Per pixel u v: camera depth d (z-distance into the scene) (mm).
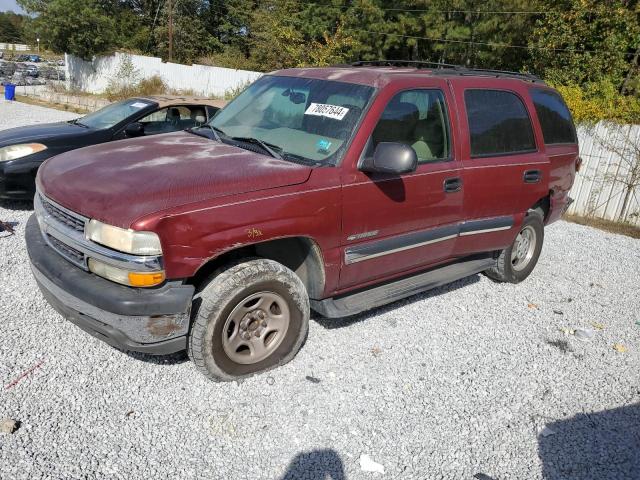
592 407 3645
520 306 5125
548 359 4191
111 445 2844
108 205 2951
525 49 20234
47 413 3018
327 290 3713
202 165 3400
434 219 4219
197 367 3307
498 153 4715
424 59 24594
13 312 4020
